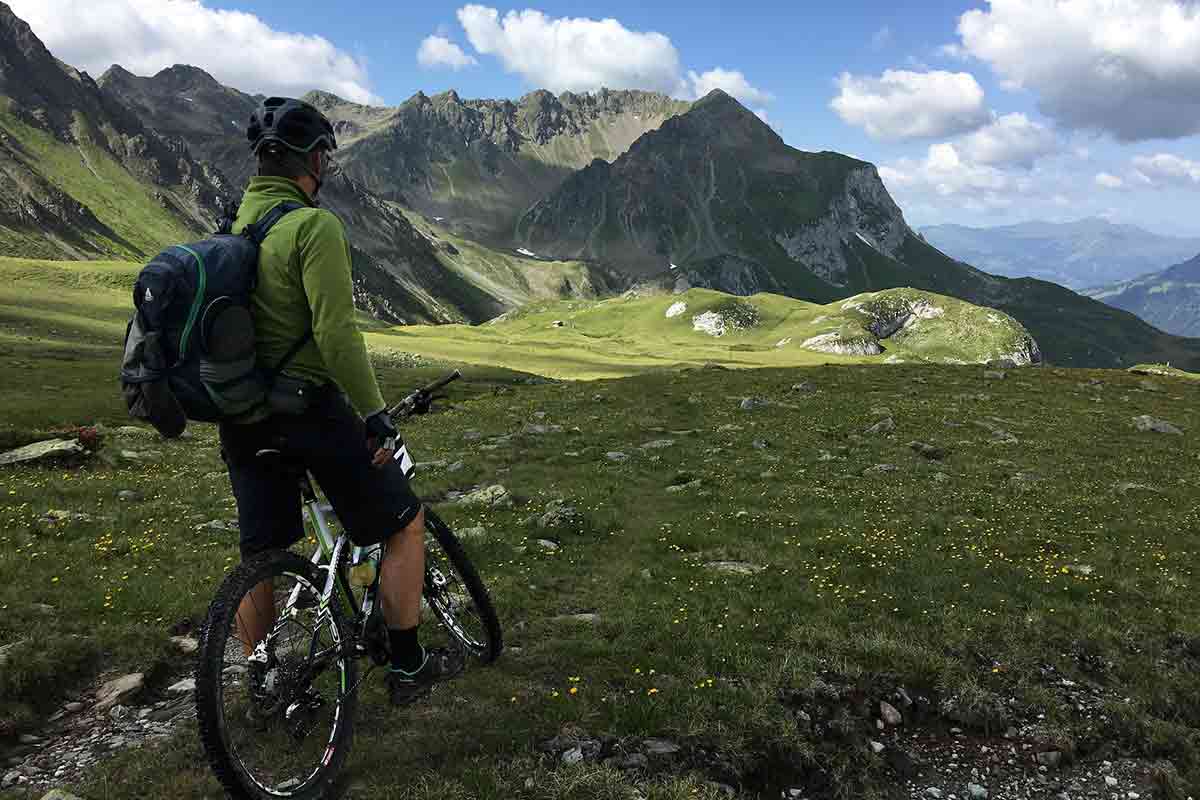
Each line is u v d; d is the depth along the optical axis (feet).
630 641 26.25
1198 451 103.30
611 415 127.75
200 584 32.91
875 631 28.99
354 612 16.40
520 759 17.85
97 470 74.23
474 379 350.02
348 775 16.97
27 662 22.50
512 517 53.83
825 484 73.20
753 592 35.58
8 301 532.73
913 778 20.83
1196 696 25.94
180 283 11.73
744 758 19.27
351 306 13.02
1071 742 22.48
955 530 53.06
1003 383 181.47
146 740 19.83
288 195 13.88
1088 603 36.11
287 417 13.44
